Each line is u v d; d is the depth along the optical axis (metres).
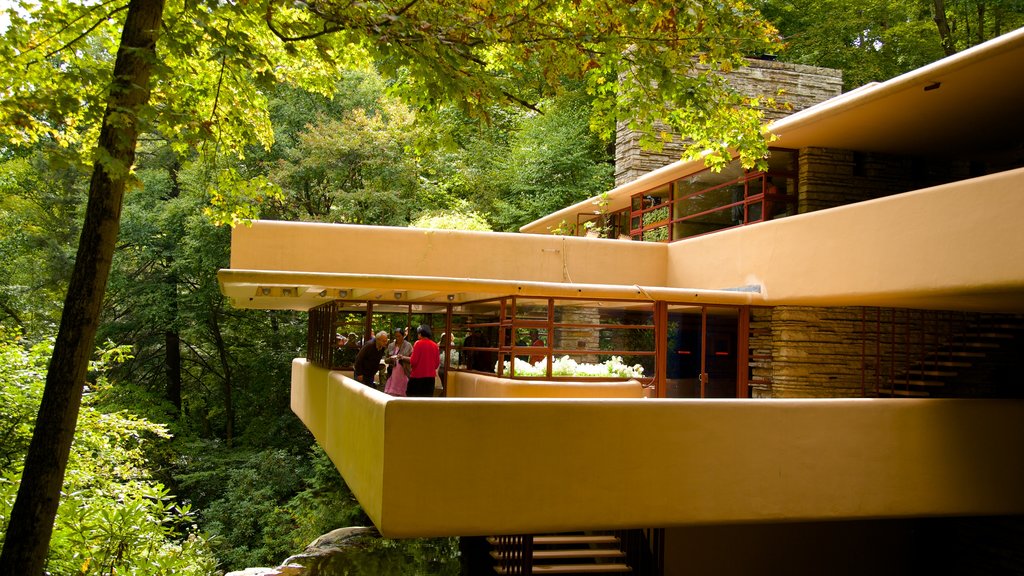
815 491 9.04
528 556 10.94
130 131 7.36
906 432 9.44
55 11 8.38
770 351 15.10
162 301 29.11
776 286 14.03
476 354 15.62
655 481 8.53
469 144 34.00
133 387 29.31
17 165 28.50
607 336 18.00
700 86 9.09
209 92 10.20
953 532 12.76
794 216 13.62
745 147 9.91
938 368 14.23
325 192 29.27
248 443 29.97
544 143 31.23
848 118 13.38
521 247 16.83
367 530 17.78
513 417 8.12
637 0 8.77
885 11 29.80
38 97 7.12
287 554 22.66
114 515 10.62
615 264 17.61
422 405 7.87
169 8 8.62
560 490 8.23
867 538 12.50
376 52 7.74
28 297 27.53
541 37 8.57
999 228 9.42
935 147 15.42
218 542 23.23
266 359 30.83
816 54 29.09
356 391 9.80
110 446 14.02
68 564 9.88
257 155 30.27
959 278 10.01
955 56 10.92
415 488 7.80
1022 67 11.02
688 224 18.03
